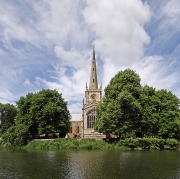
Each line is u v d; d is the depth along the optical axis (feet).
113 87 208.13
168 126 197.88
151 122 195.42
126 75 209.77
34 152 161.68
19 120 239.71
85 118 307.78
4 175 82.38
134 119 195.83
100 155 139.85
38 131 231.71
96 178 77.56
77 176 80.48
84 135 302.45
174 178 77.30
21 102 250.37
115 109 188.34
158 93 218.38
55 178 77.71
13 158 127.65
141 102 200.54
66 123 249.34
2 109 352.08
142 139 185.16
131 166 99.40
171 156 133.90
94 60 381.60
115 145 192.44
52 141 210.18
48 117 232.53
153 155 139.13
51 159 122.42
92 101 334.65
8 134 215.72
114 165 102.12
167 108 206.49
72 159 121.90
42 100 236.63
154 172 86.79
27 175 82.28
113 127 188.24
